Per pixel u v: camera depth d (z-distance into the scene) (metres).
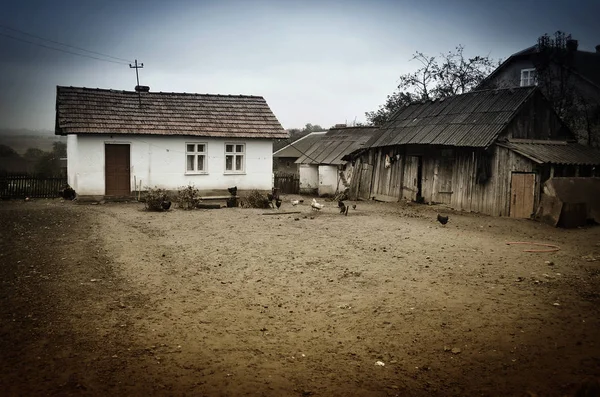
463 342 7.19
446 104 27.64
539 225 19.09
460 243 15.00
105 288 9.63
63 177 27.70
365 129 36.41
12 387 5.50
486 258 12.84
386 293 9.62
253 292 9.67
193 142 27.09
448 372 6.24
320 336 7.46
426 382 5.97
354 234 16.56
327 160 33.62
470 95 26.78
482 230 17.84
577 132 29.06
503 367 6.35
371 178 29.89
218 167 27.83
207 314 8.35
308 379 6.03
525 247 14.44
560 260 12.65
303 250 13.73
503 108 23.33
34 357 6.34
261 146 28.86
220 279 10.57
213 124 27.91
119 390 5.57
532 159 20.17
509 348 6.94
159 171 26.36
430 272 11.28
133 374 5.99
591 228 18.53
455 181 24.05
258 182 28.92
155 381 5.84
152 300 9.01
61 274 10.53
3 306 8.30
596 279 10.69
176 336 7.32
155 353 6.67
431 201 25.48
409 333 7.56
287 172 42.31
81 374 5.91
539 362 6.46
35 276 10.29
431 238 15.87
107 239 14.74
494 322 7.97
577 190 19.58
